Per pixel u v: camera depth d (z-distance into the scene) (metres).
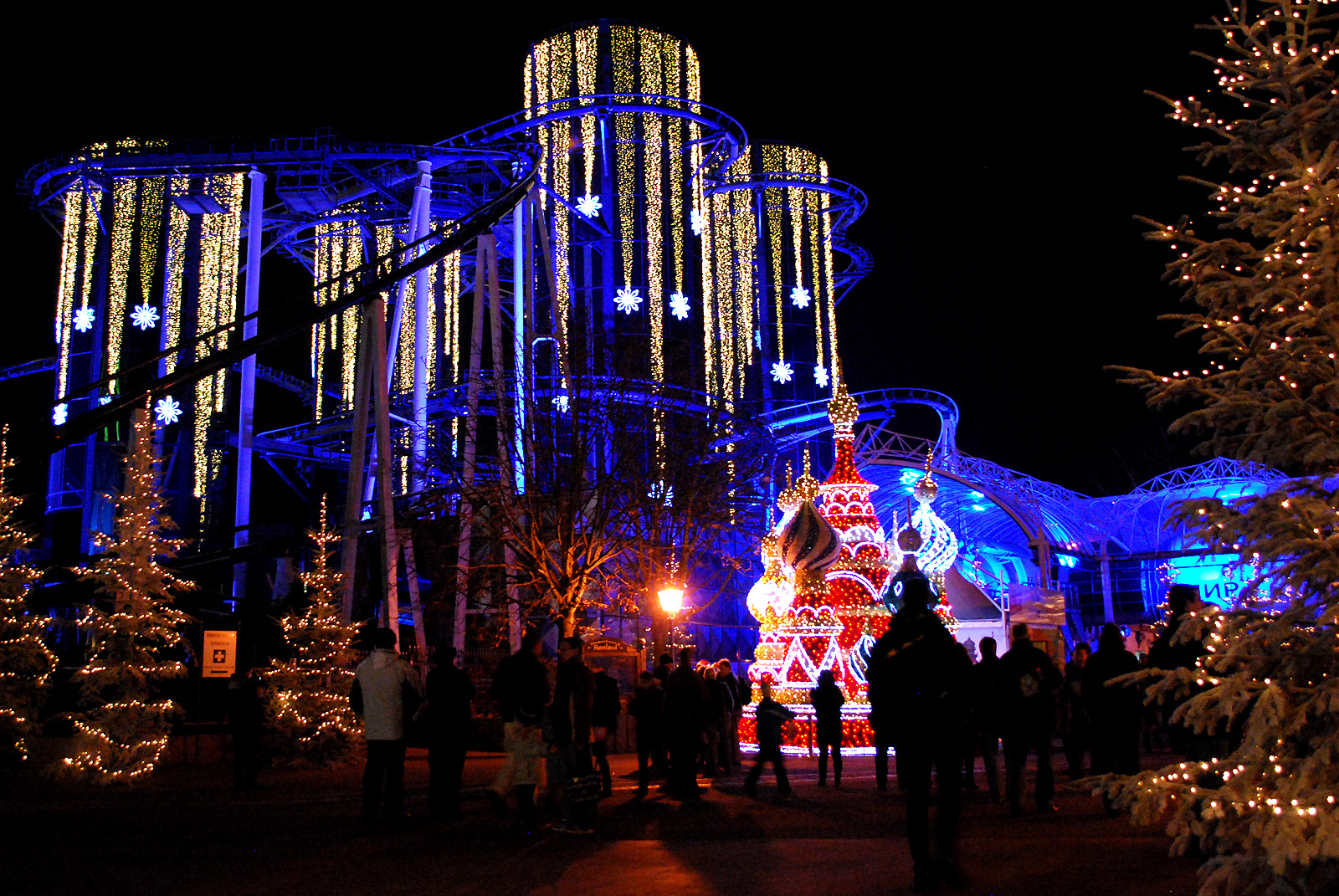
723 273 68.12
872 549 27.06
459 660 29.41
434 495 30.34
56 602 24.09
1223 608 7.74
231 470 58.16
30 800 16.69
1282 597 7.46
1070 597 62.47
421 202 46.56
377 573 36.94
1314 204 7.42
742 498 35.59
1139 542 60.28
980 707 9.31
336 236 67.06
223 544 52.09
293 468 69.25
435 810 13.44
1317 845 6.38
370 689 12.94
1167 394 7.96
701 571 49.09
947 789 8.30
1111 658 12.93
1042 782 13.12
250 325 58.91
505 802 14.55
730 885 8.56
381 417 28.67
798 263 69.94
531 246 36.44
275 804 15.74
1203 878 7.46
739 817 13.70
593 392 30.45
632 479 30.69
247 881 9.30
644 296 56.06
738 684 22.19
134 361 57.19
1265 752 7.13
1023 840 10.60
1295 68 7.66
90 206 58.12
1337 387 7.20
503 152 49.84
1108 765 12.98
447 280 64.12
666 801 15.67
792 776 20.27
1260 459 7.56
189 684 26.94
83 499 54.44
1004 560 64.25
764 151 71.00
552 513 28.44
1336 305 7.37
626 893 8.42
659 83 59.69
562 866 9.77
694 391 33.88
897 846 10.30
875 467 62.38
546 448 28.95
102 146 56.50
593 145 57.62
